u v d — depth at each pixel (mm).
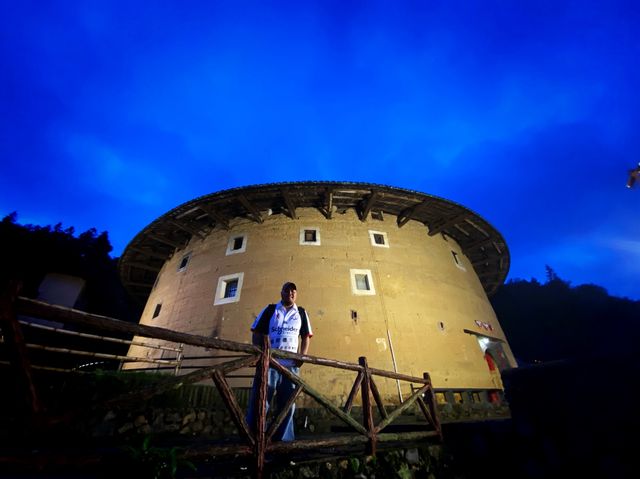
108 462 2141
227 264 13492
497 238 15961
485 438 4215
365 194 13758
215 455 2486
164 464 2238
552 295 37594
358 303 12000
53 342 14922
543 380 3564
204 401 6316
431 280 13867
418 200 14000
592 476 2994
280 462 3072
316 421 7719
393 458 3842
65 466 1975
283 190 13078
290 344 3982
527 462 3582
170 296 14445
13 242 18312
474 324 14086
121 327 2166
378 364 10844
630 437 2828
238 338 11344
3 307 1697
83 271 20391
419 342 11766
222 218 14219
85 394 4797
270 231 14023
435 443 4477
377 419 8297
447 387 11234
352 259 13180
